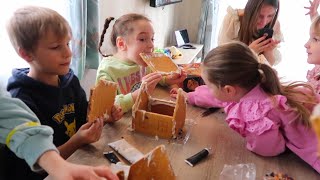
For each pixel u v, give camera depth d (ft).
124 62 4.57
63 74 3.22
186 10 12.04
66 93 3.46
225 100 2.86
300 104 2.57
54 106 3.23
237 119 2.68
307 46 3.82
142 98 2.88
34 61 3.03
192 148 2.60
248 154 2.57
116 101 3.15
